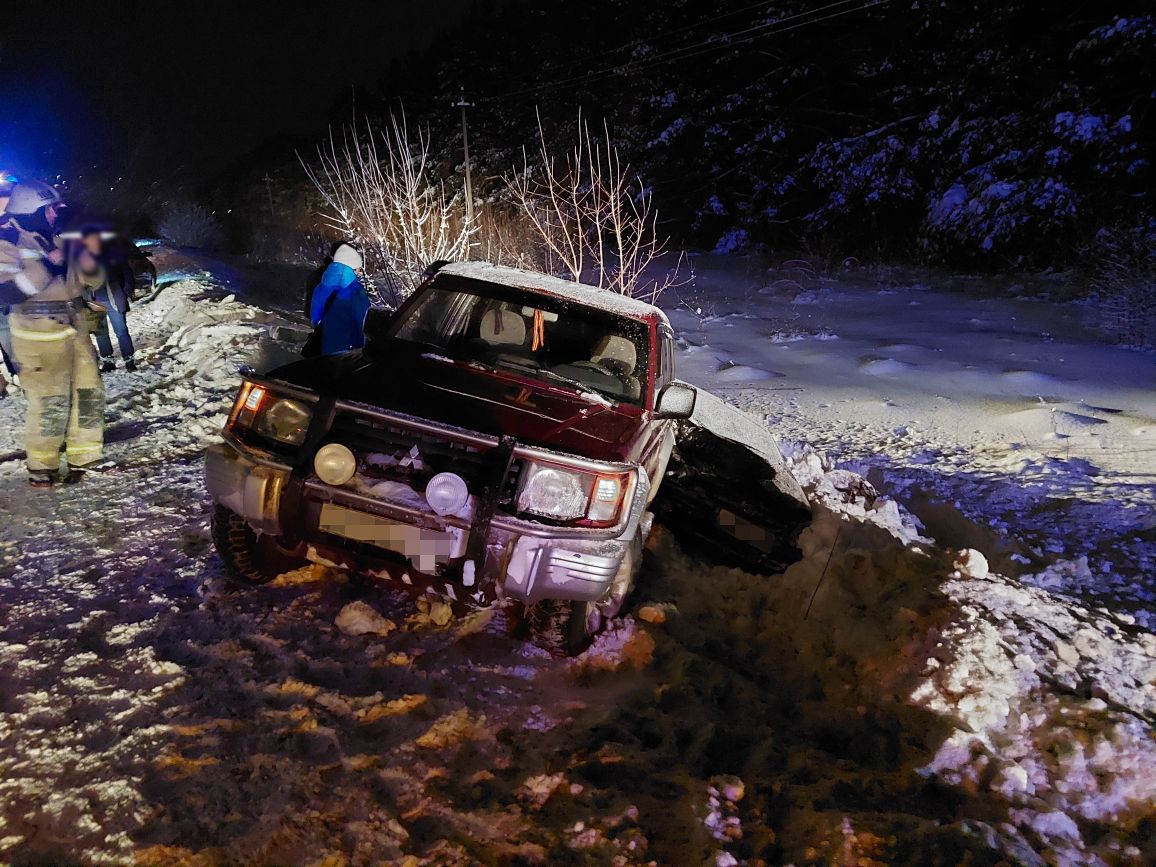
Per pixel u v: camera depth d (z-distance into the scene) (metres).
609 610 4.16
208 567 4.47
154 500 5.40
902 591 4.81
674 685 3.86
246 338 10.04
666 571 4.93
